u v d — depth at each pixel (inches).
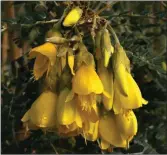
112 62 13.4
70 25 14.1
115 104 13.3
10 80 21.0
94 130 13.7
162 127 20.4
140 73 20.1
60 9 18.2
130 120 13.5
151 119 20.2
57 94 13.5
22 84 19.4
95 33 14.1
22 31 18.7
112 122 13.7
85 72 13.0
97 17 14.2
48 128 13.7
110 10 20.1
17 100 19.1
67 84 13.3
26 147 19.7
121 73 13.3
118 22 20.5
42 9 18.9
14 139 19.3
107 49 13.3
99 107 13.8
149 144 20.1
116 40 13.8
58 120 13.0
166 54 22.1
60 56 13.2
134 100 13.2
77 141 19.6
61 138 19.5
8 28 18.6
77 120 13.0
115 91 13.3
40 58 13.5
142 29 21.7
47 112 13.3
